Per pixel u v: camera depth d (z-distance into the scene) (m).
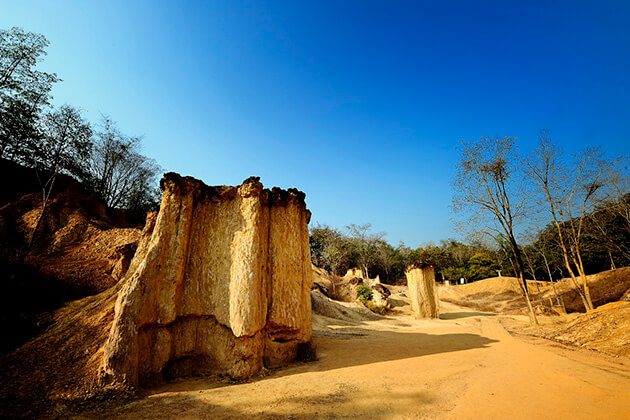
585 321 18.73
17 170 24.81
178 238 11.63
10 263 16.23
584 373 10.46
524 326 24.86
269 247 13.40
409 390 9.12
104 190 31.55
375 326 24.62
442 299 50.03
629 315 16.17
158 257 11.00
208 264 12.06
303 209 15.53
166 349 10.30
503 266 57.12
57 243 20.11
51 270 17.55
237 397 8.64
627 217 27.22
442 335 19.42
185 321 11.23
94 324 11.08
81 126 20.47
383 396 8.66
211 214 12.90
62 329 11.03
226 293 11.33
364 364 12.04
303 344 13.23
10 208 20.86
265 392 9.02
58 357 9.70
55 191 25.11
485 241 29.34
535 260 44.25
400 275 70.50
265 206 13.81
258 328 11.17
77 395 8.33
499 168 26.14
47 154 19.77
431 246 74.56
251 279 11.27
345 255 62.81
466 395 8.76
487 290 50.41
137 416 7.46
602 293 33.88
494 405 8.02
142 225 30.16
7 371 9.03
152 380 9.70
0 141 20.20
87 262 19.30
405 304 40.84
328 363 12.38
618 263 41.47
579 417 7.17
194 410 7.78
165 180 12.38
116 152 32.19
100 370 8.93
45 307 14.27
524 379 10.09
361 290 39.41
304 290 13.91
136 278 10.20
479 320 29.91
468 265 65.75
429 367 11.49
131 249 18.62
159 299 10.70
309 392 8.99
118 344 9.07
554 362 12.01
